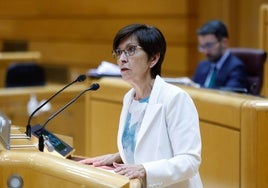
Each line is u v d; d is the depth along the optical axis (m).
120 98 9.09
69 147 5.73
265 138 6.77
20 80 15.83
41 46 21.66
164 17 17.22
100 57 19.45
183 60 16.88
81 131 11.32
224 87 10.48
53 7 20.89
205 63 11.32
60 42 20.92
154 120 5.09
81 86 11.43
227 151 7.29
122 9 18.41
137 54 5.11
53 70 21.50
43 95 12.45
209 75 11.09
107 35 19.09
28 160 4.36
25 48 22.42
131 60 5.12
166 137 5.05
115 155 5.61
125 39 5.17
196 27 16.70
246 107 6.90
